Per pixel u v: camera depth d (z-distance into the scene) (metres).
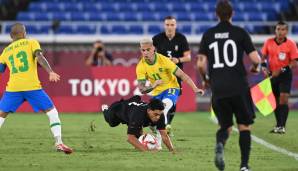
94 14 79.62
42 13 79.88
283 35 40.00
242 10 81.62
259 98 40.44
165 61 32.56
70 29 78.06
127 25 78.31
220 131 24.22
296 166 27.25
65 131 40.88
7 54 29.98
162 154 30.28
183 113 56.84
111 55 64.38
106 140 36.12
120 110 31.16
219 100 24.16
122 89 57.47
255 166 27.16
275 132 40.59
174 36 38.38
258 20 80.44
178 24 74.12
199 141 36.03
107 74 57.59
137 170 25.59
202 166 26.73
